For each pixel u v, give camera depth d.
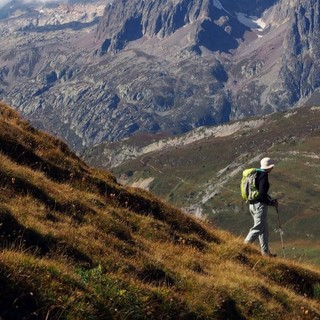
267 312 24.62
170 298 20.38
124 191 37.78
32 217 23.72
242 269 31.00
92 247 22.83
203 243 35.19
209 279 25.28
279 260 35.06
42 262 17.23
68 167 38.47
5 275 15.21
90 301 16.64
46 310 15.05
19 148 35.28
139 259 24.39
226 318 22.19
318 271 37.09
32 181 29.28
